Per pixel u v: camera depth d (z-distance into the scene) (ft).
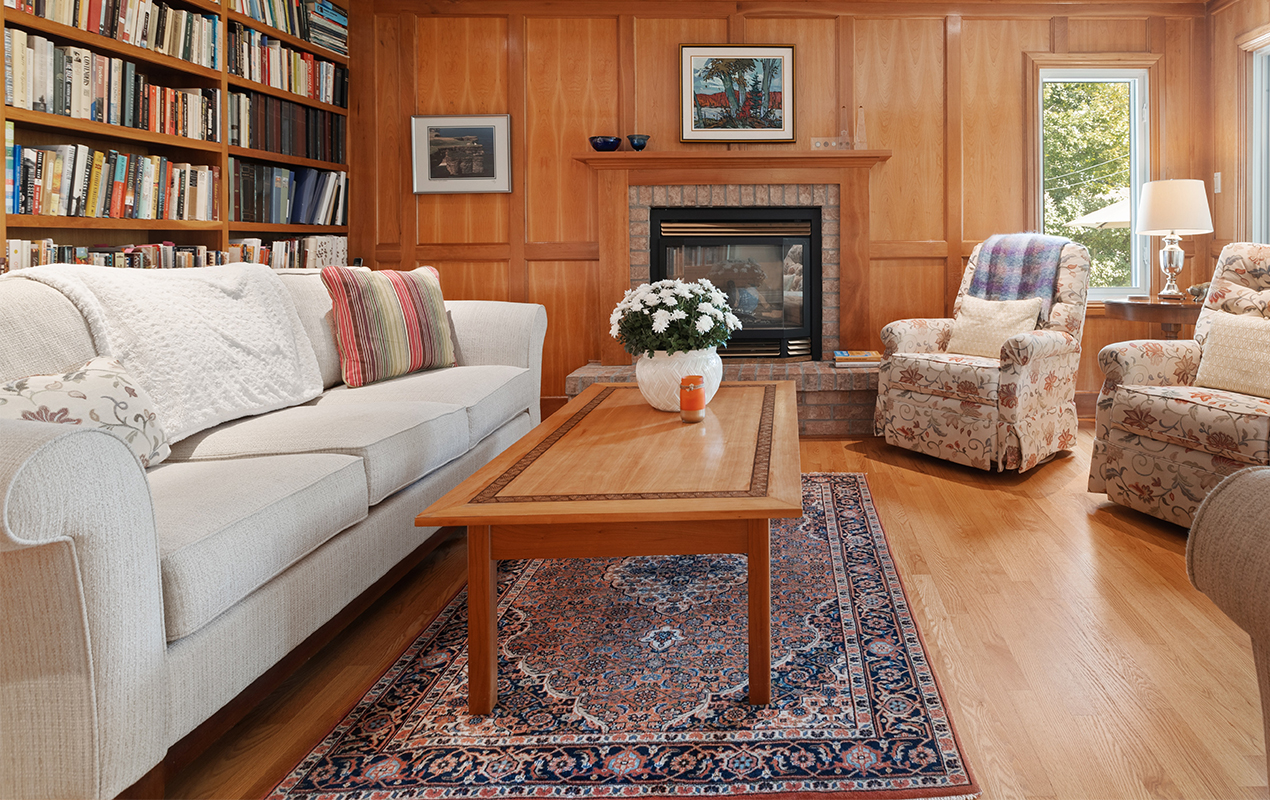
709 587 7.86
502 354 11.72
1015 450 11.46
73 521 3.86
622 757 5.08
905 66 15.98
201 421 7.02
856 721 5.41
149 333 6.79
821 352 16.14
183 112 11.59
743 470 6.07
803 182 15.66
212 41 12.22
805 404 14.83
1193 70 16.03
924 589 7.71
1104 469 10.06
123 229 11.38
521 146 16.05
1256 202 14.93
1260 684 3.13
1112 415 9.87
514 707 5.71
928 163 16.10
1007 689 5.82
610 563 8.59
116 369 6.00
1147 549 8.71
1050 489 11.18
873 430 14.76
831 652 6.43
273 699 5.98
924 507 10.43
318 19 14.94
